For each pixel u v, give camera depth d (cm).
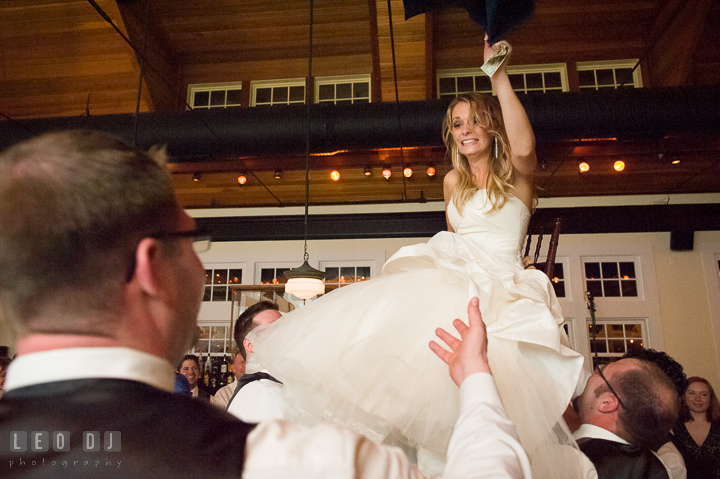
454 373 67
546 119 506
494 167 154
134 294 46
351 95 730
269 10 659
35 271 43
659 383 121
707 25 580
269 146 538
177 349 51
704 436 275
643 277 709
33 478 38
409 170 668
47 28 625
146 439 41
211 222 788
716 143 615
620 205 730
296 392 118
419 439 106
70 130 49
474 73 716
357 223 764
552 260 209
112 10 607
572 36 669
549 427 103
